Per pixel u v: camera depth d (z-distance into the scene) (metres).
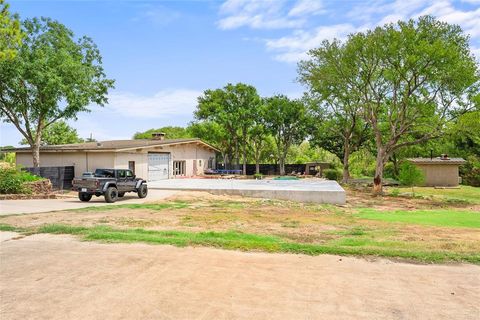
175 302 4.78
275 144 53.69
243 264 6.55
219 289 5.27
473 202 22.30
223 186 24.62
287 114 46.97
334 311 4.55
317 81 27.92
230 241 8.17
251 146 54.50
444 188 33.97
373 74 26.83
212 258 6.91
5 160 37.47
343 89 27.16
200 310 4.53
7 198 17.77
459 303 4.85
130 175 19.34
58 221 11.28
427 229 11.34
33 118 27.05
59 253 7.22
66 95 25.33
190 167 39.91
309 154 64.75
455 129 23.12
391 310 4.60
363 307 4.68
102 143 30.86
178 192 22.70
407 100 25.31
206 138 49.34
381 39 23.88
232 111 47.94
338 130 37.88
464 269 6.44
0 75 23.80
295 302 4.82
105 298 4.90
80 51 28.12
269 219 12.95
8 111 26.44
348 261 6.86
